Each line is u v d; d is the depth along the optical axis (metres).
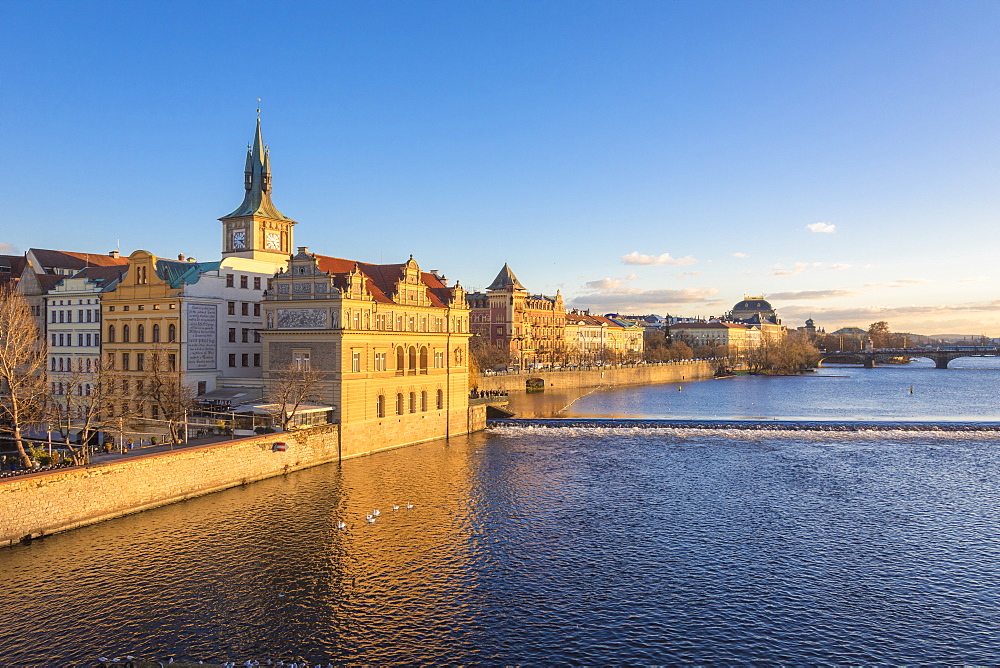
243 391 100.88
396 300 103.19
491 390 179.00
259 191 117.25
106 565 52.56
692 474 86.75
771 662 40.56
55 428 96.19
